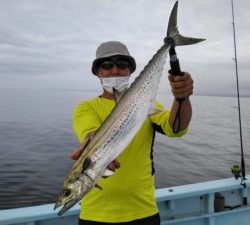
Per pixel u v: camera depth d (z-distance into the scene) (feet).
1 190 19.53
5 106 122.93
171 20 3.34
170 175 24.80
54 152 33.27
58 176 23.22
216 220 6.47
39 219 5.19
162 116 3.82
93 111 4.05
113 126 3.26
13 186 20.43
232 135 54.34
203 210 6.46
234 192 6.82
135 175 3.84
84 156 3.23
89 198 3.92
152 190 4.03
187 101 3.33
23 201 17.71
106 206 3.84
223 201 6.46
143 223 3.87
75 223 5.60
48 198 18.29
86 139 3.44
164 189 6.29
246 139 49.47
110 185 3.80
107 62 3.96
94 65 4.14
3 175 23.26
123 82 3.99
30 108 114.21
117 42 4.06
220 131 59.93
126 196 3.82
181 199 6.33
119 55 3.96
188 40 3.29
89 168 3.18
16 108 112.06
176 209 6.29
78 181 3.22
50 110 106.32
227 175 25.54
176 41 3.32
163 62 3.37
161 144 41.83
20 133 48.60
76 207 5.40
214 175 25.48
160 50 3.36
